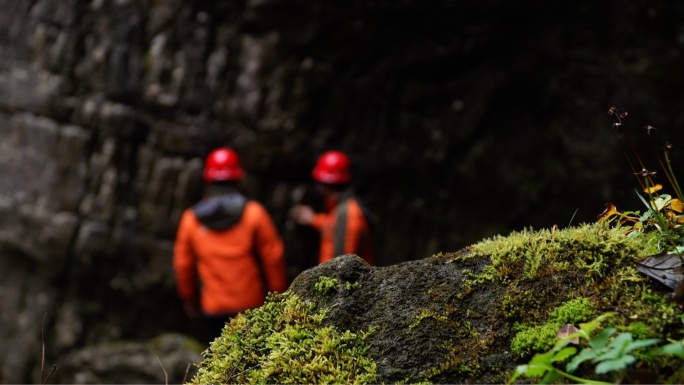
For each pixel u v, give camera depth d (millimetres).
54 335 7273
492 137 7977
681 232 1465
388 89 7891
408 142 7883
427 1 7789
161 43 7488
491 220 7855
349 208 5051
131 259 7348
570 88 7973
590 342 1164
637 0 8078
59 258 7227
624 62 8008
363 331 1373
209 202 5328
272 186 7625
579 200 7801
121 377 7004
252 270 5312
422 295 1405
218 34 7598
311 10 7668
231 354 1403
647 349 1183
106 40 7434
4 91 7359
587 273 1357
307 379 1321
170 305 7418
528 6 8008
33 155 7301
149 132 7441
